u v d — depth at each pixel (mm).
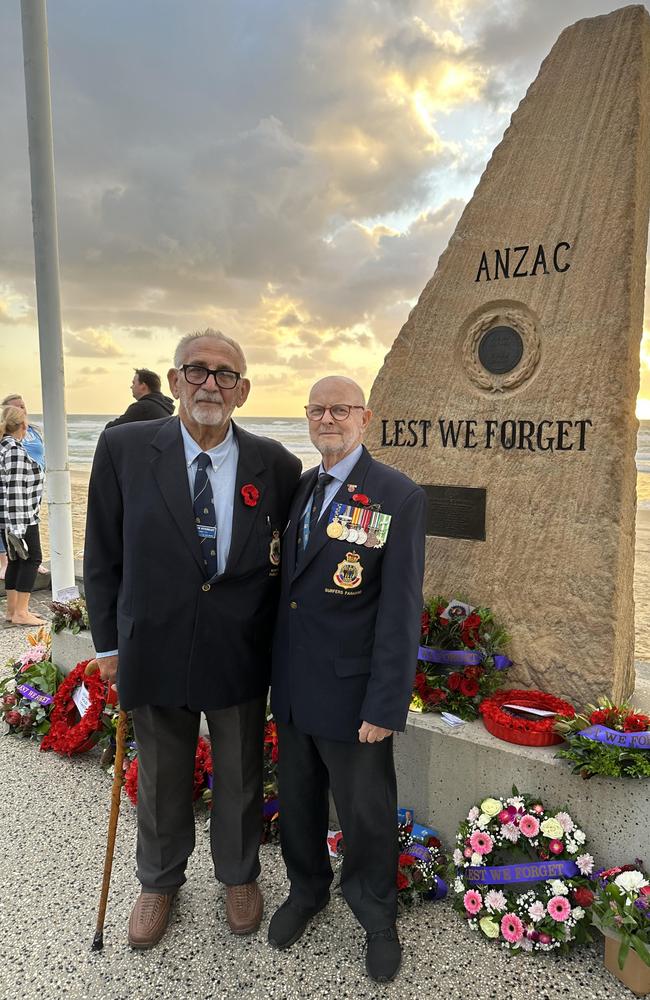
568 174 2676
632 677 3096
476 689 2576
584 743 2168
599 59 2619
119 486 2023
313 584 1956
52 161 5352
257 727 2158
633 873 2014
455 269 2957
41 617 5914
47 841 2652
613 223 2582
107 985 1949
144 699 1982
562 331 2697
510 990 1942
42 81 5199
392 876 2090
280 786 2111
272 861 2529
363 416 2025
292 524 2059
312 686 1946
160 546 1940
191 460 2014
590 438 2639
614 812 2158
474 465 2916
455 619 2783
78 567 7133
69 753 3305
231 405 1959
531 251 2764
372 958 1980
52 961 2037
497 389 2848
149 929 2082
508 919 2090
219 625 1975
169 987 1943
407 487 1965
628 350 2582
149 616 1948
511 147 2809
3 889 2369
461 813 2459
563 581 2701
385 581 1894
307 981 1964
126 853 2572
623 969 1959
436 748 2486
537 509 2762
